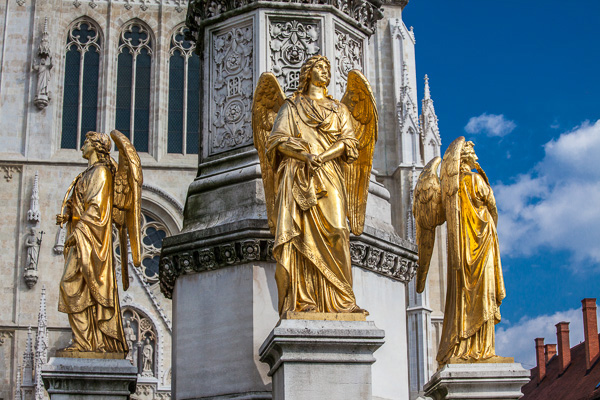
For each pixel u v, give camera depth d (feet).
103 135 33.09
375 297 31.50
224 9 34.17
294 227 25.98
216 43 34.22
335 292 25.90
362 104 29.37
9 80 119.03
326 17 33.50
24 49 120.47
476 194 31.58
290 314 24.97
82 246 30.37
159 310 108.47
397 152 122.62
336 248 26.07
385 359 31.19
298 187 26.30
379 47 128.06
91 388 28.86
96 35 124.06
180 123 122.52
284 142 26.73
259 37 32.94
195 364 30.04
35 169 116.57
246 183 31.40
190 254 30.73
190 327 30.50
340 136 27.43
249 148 32.32
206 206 31.99
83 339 29.94
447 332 30.96
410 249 33.17
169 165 119.03
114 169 32.48
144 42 124.67
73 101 121.49
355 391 24.30
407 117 122.21
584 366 125.18
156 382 104.47
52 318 111.14
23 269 112.57
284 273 25.80
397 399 31.24
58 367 28.63
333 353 24.44
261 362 28.50
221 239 30.07
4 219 114.21
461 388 29.35
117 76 123.03
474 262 30.78
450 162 31.73
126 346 30.58
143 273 115.03
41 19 121.90
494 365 29.73
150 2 125.49
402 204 118.73
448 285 31.60
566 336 131.64
